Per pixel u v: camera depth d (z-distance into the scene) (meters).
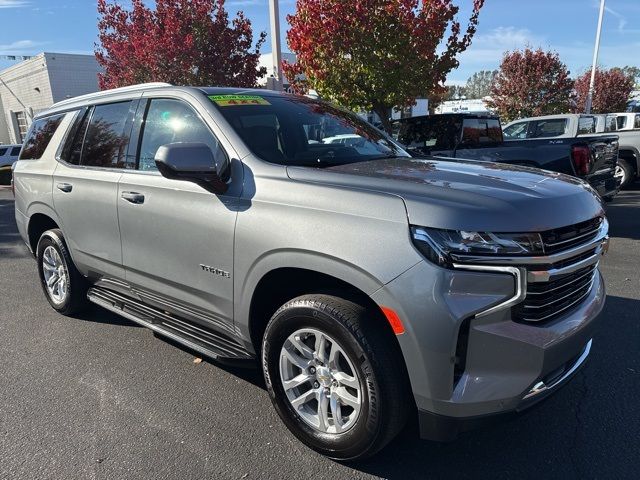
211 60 14.59
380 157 3.43
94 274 4.20
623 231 7.84
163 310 3.72
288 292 2.93
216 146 3.10
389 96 10.26
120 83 16.31
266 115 3.34
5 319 4.87
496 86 25.52
